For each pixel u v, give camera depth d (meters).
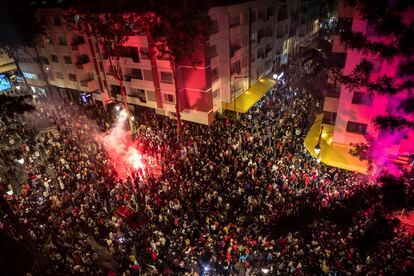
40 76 42.38
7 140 30.53
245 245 17.53
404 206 11.00
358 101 20.28
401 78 13.34
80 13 28.95
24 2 35.84
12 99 21.08
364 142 21.16
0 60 41.97
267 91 37.03
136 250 18.06
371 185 13.17
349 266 15.50
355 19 16.86
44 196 21.81
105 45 30.14
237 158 24.69
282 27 40.94
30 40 38.25
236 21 30.86
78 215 19.81
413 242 15.48
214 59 29.89
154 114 34.22
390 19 10.01
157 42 27.98
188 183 22.12
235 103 33.38
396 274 14.09
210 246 17.34
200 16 25.73
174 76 27.00
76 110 38.34
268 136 29.09
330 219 13.93
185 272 16.42
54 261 16.55
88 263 16.47
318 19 58.62
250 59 34.00
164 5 24.41
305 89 36.03
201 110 31.06
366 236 12.66
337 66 21.61
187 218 19.34
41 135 31.75
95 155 26.77
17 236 16.11
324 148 22.88
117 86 35.66
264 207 19.84
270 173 22.91
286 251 16.84
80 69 37.06
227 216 19.55
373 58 17.72
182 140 28.09
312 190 20.34
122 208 19.95
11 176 25.70
